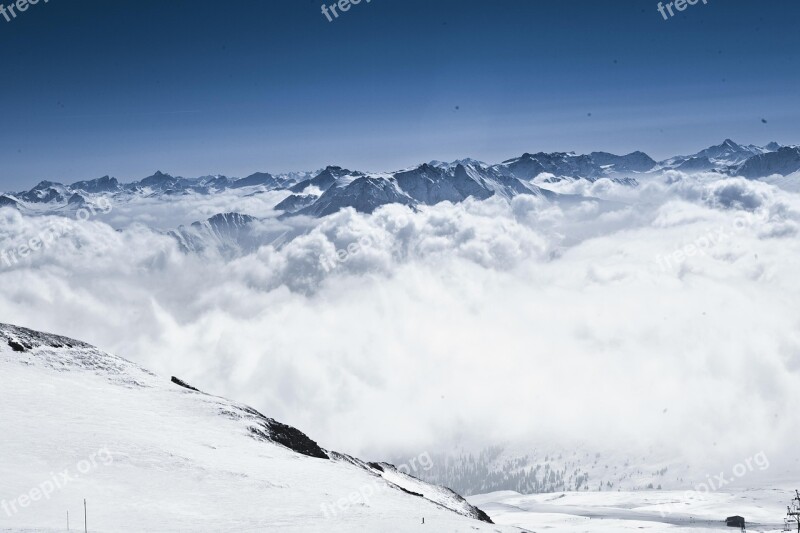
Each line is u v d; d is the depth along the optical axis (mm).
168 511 41594
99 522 38219
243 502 45250
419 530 40688
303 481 53438
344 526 40000
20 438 50469
